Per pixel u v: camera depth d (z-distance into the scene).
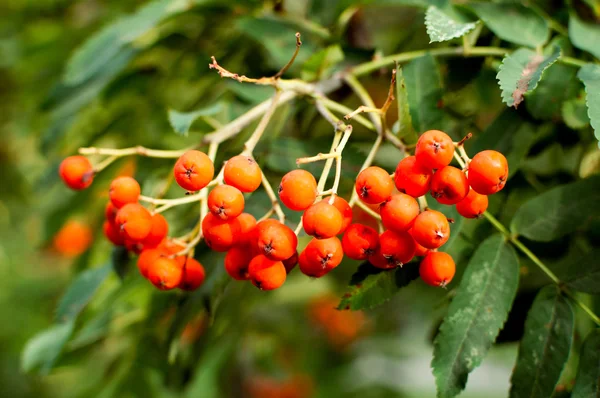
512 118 0.46
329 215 0.41
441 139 0.41
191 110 0.52
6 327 0.85
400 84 0.43
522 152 0.45
